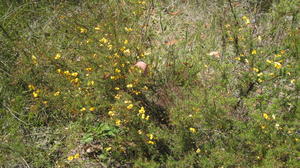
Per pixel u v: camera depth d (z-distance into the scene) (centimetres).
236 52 316
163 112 291
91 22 386
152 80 300
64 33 381
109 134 296
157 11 441
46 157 289
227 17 384
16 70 335
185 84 301
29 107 325
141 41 367
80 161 286
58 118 320
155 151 260
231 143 245
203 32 401
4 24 397
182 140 249
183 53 354
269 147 239
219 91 280
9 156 280
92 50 324
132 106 266
